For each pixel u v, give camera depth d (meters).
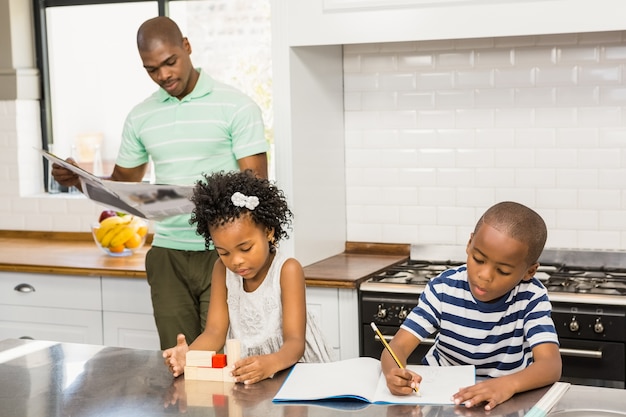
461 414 1.77
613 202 3.76
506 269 2.02
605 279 3.46
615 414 1.76
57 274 3.98
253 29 4.38
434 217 4.04
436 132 4.00
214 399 1.89
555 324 3.21
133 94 4.71
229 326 2.46
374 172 4.12
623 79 3.71
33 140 4.86
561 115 3.80
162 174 3.32
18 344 2.37
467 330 2.26
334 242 4.06
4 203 4.86
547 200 3.86
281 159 3.64
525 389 1.89
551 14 3.28
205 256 3.21
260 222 2.19
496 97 3.89
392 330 3.40
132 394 1.94
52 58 4.84
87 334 3.98
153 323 3.86
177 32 3.15
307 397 1.87
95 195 3.13
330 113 4.00
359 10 3.50
